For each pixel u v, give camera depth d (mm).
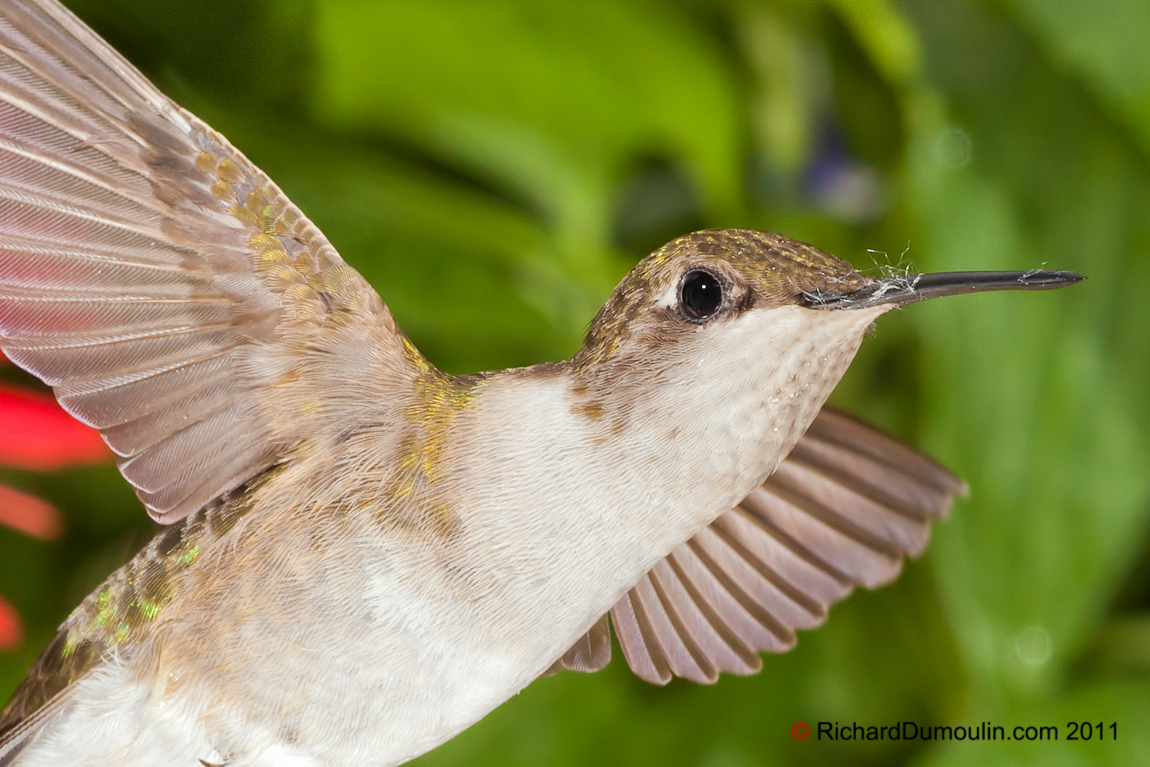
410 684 1456
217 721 1457
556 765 1520
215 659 1457
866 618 1532
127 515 1535
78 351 1453
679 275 1455
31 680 1463
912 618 1530
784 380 1452
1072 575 1510
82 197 1451
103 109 1450
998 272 1451
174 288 1455
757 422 1453
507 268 1528
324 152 1529
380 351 1461
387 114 1530
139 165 1452
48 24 1448
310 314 1459
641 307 1457
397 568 1456
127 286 1453
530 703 1523
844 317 1451
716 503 1456
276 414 1460
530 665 1458
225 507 1460
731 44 1532
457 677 1457
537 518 1456
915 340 1528
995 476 1513
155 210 1453
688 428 1454
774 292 1453
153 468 1459
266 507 1459
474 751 1521
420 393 1460
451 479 1457
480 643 1456
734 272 1454
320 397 1460
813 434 1486
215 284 1456
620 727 1523
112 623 1461
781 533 1486
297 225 1459
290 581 1457
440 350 1528
